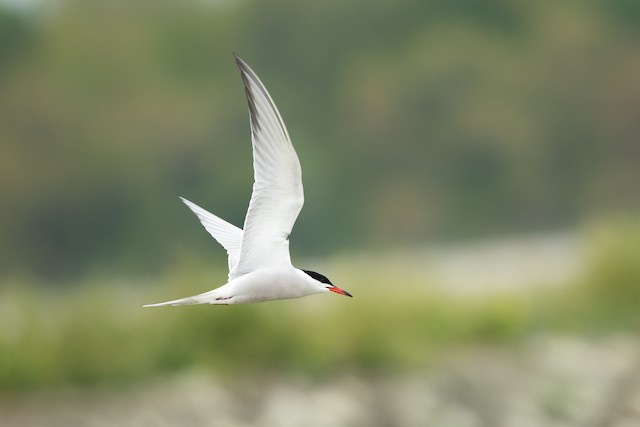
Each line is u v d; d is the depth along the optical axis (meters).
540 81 32.03
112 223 28.20
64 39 30.39
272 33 31.47
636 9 33.44
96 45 30.30
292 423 9.88
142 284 12.99
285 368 10.91
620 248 13.82
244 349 10.86
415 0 32.06
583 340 12.63
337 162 29.97
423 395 10.68
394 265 12.57
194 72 31.02
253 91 5.53
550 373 11.41
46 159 28.27
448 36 31.53
